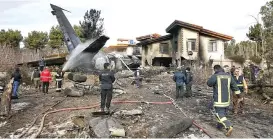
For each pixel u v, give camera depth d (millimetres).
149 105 8969
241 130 6336
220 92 5898
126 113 7238
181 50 26750
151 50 30359
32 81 16828
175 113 7852
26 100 10508
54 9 22469
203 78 16391
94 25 30016
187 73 11281
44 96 11562
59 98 10562
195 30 26953
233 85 5965
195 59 25250
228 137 5777
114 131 5758
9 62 19547
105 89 7254
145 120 6898
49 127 6426
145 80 19031
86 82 13938
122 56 25266
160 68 24531
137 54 45062
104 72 7379
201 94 12047
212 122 6988
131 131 6078
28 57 27906
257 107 9352
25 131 6180
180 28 27047
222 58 27656
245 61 25547
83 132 6031
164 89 13867
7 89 7906
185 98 10844
